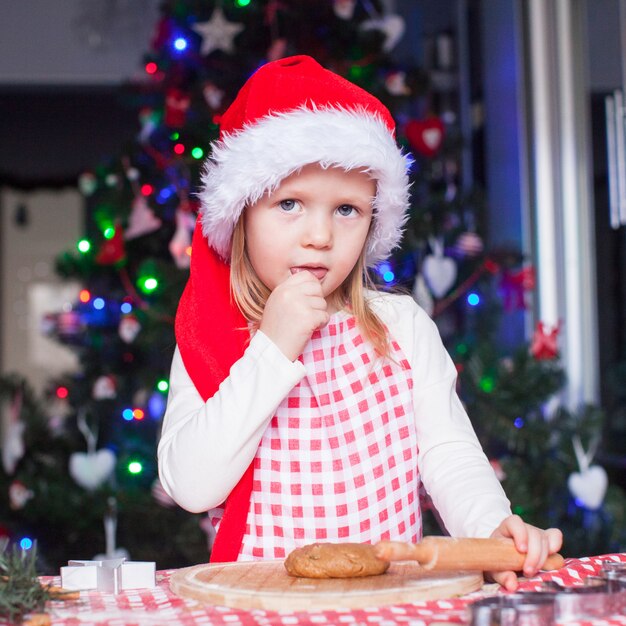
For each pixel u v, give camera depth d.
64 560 2.57
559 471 2.48
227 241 1.13
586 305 3.04
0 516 2.57
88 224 5.17
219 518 1.14
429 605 0.76
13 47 4.58
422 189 2.71
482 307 2.79
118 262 2.65
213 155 1.14
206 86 2.52
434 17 3.88
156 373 2.57
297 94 1.08
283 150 1.00
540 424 2.47
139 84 2.72
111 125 5.12
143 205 2.57
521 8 3.11
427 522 2.31
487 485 1.02
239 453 0.97
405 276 2.48
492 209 3.37
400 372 1.14
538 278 3.04
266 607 0.76
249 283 1.12
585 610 0.72
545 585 0.81
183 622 0.72
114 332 2.76
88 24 4.58
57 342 2.92
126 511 2.44
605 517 2.52
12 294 6.86
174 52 2.59
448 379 1.17
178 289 2.48
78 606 0.79
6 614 0.72
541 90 3.05
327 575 0.83
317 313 0.99
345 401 1.11
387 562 0.86
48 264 6.89
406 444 1.12
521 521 0.89
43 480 2.57
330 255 1.04
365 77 2.55
